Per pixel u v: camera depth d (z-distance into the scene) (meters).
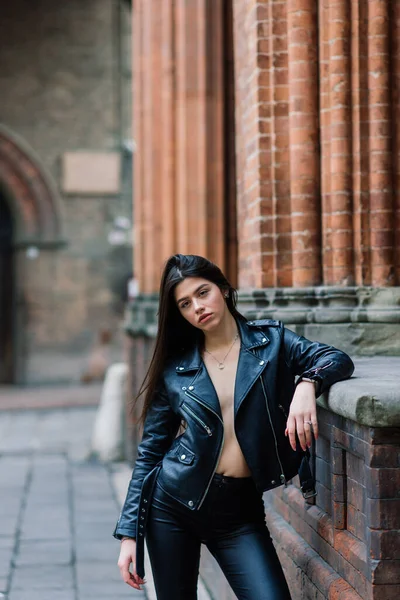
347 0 3.51
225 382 2.50
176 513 2.50
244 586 2.40
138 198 7.91
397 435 2.20
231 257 6.82
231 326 2.57
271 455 2.44
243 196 4.27
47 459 8.44
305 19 3.63
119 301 16.20
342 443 2.47
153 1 7.39
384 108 3.51
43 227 15.88
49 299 15.91
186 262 2.50
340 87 3.53
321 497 2.76
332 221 3.59
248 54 3.96
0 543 5.32
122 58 16.22
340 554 2.51
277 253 3.77
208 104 6.70
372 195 3.53
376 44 3.49
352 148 3.55
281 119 3.75
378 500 2.20
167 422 2.60
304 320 3.56
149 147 7.49
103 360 16.08
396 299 3.47
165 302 2.52
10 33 15.80
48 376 15.87
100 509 6.23
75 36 16.05
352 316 3.46
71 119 16.03
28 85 15.86
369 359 3.25
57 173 15.97
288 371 2.50
